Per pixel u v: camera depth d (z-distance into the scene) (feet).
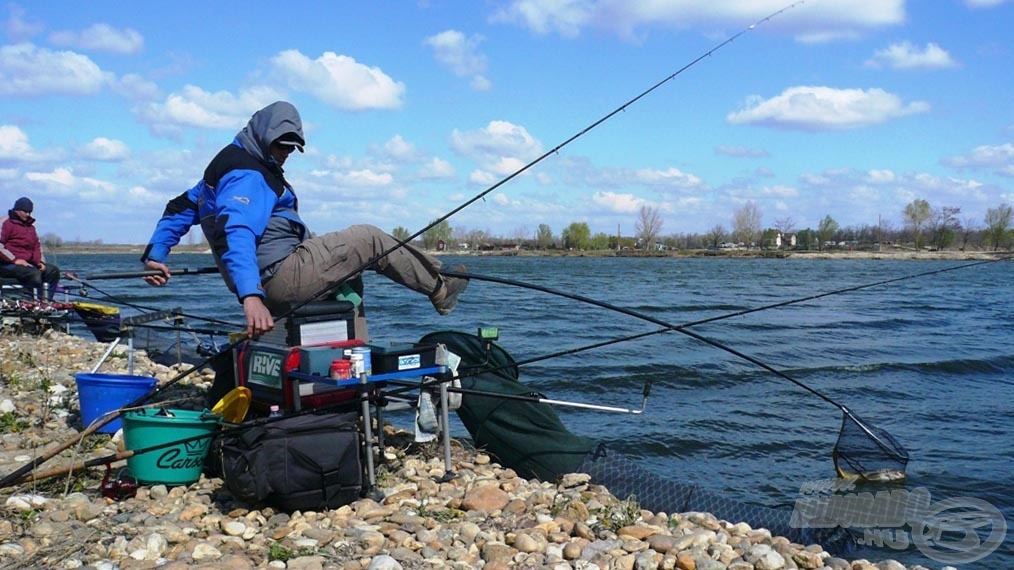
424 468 18.02
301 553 12.84
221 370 18.43
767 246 444.14
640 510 16.78
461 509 15.56
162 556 12.69
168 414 15.87
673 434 26.89
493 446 18.93
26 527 13.35
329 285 15.88
